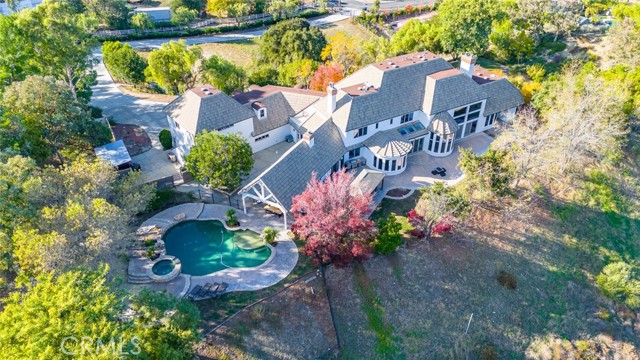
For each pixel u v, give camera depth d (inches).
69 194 1530.5
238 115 2162.9
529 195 2071.9
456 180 2137.1
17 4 4119.1
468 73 2427.4
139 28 4146.2
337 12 4972.9
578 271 1875.0
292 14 4697.3
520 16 3353.8
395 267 1733.5
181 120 2100.1
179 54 2775.6
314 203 1534.2
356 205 1569.9
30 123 1895.9
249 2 4746.6
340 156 2101.4
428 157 2308.1
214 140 1840.6
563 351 1637.6
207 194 2027.6
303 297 1589.6
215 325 1467.8
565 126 2058.3
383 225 1694.1
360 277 1679.4
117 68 2962.6
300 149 1959.9
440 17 3329.2
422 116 2300.7
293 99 2429.9
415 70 2342.5
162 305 1282.0
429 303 1667.1
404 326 1603.1
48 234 1306.6
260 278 1633.9
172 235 1822.1
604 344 1685.5
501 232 1916.8
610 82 2325.3
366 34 4320.9
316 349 1505.9
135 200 1647.4
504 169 1904.5
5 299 1103.6
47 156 1975.9
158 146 2362.2
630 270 1807.3
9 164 1496.1
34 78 1959.9
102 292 1109.7
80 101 2322.8
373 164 2199.8
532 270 1827.0
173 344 1227.9
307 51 3380.9
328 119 2169.0
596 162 2321.6
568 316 1732.3
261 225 1865.2
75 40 2409.0
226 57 3831.2
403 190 2079.2
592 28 3427.7
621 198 2197.3
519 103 2539.4
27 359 933.8
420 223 1795.0
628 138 2480.3
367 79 2338.8
